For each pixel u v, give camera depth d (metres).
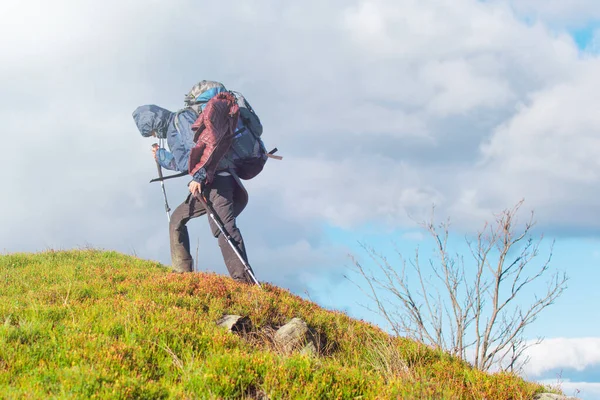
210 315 8.30
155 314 7.77
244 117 10.27
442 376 7.63
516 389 7.49
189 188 10.04
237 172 10.71
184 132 10.43
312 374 6.30
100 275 11.21
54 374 5.50
